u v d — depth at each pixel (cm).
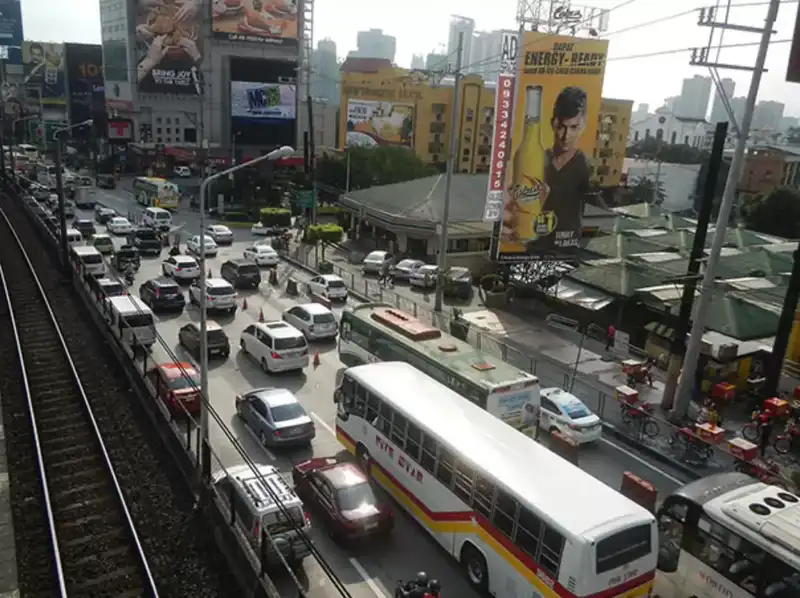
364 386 2077
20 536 1755
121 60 10100
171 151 10100
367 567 1669
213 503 1756
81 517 1859
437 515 1738
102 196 8594
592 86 3647
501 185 3716
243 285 4462
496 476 1537
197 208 7906
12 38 18425
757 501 1527
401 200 5812
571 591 1327
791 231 6462
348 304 4219
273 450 2238
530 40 3488
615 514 1394
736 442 2231
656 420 2480
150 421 2447
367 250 5925
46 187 8275
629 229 5088
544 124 3644
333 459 2022
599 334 3631
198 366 2986
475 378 2227
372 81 9869
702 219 2523
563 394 2517
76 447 2253
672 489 2145
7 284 4294
